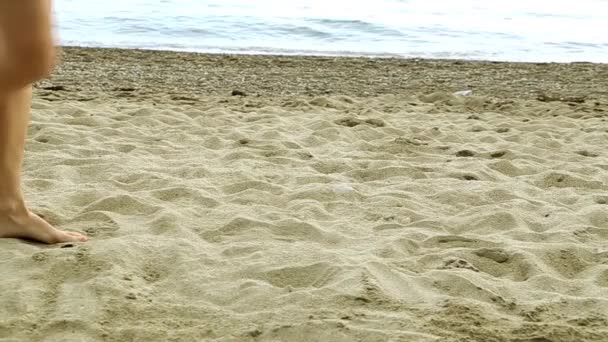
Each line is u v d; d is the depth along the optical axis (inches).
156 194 184.4
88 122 266.8
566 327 119.7
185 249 145.4
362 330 114.9
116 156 221.1
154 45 571.8
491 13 870.4
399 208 182.1
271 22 699.4
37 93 326.3
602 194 199.5
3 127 139.8
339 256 143.8
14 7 85.2
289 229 162.1
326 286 130.5
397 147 250.5
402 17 784.9
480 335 116.4
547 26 783.1
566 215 178.2
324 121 279.3
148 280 133.9
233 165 218.4
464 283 134.4
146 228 159.9
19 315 118.0
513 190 200.4
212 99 334.6
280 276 136.4
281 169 216.8
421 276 137.2
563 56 599.8
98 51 490.0
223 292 129.6
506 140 268.2
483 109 335.0
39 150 225.1
